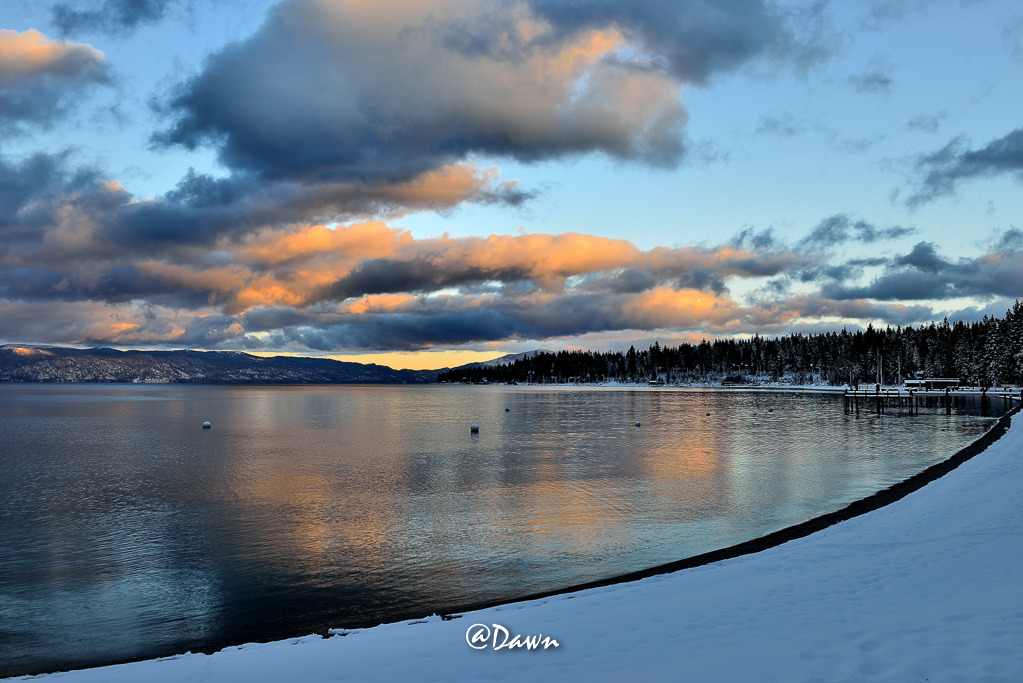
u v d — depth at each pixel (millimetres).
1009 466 35000
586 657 10977
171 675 12039
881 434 68500
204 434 78062
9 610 18812
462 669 10828
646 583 17469
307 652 13070
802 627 11469
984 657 9047
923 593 13164
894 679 8562
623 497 34438
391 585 20469
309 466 48781
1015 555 16000
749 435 70125
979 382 173000
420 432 79250
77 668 14844
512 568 21969
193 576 21844
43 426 91375
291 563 23109
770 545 23266
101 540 26812
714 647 10781
